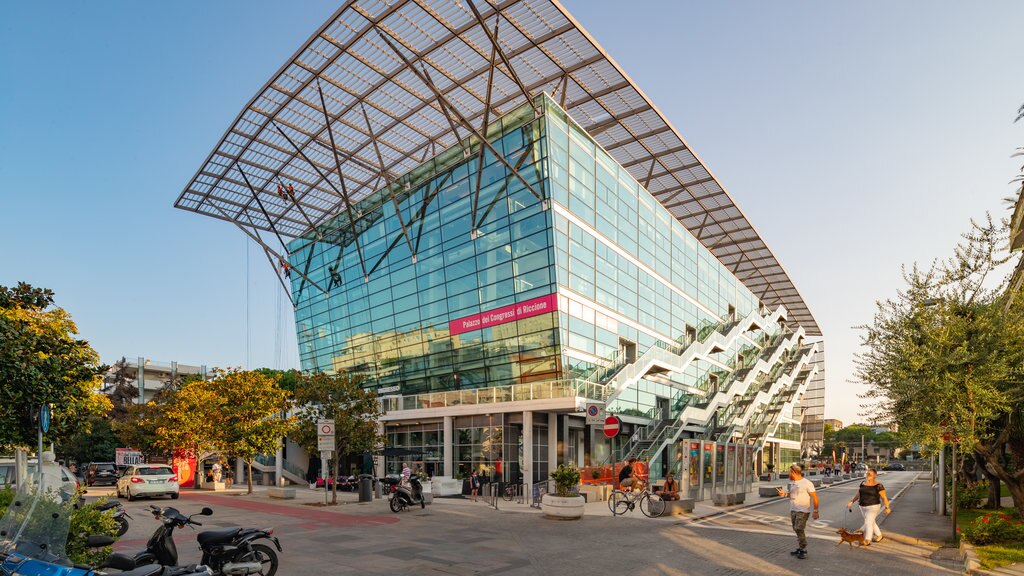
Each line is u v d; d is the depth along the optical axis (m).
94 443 64.38
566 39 28.61
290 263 52.34
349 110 35.25
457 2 26.30
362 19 27.75
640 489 23.45
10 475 15.28
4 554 5.96
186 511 21.08
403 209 40.75
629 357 39.66
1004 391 13.62
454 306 36.91
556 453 32.31
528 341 32.56
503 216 34.06
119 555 7.18
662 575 10.30
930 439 13.04
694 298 52.31
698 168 42.59
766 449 65.19
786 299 79.00
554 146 32.44
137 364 101.56
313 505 23.97
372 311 43.41
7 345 10.34
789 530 16.22
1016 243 12.98
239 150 38.81
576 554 12.30
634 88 32.53
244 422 30.47
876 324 14.22
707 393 45.19
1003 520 13.38
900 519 19.12
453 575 10.23
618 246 38.94
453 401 33.09
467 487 31.31
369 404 25.28
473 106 34.97
